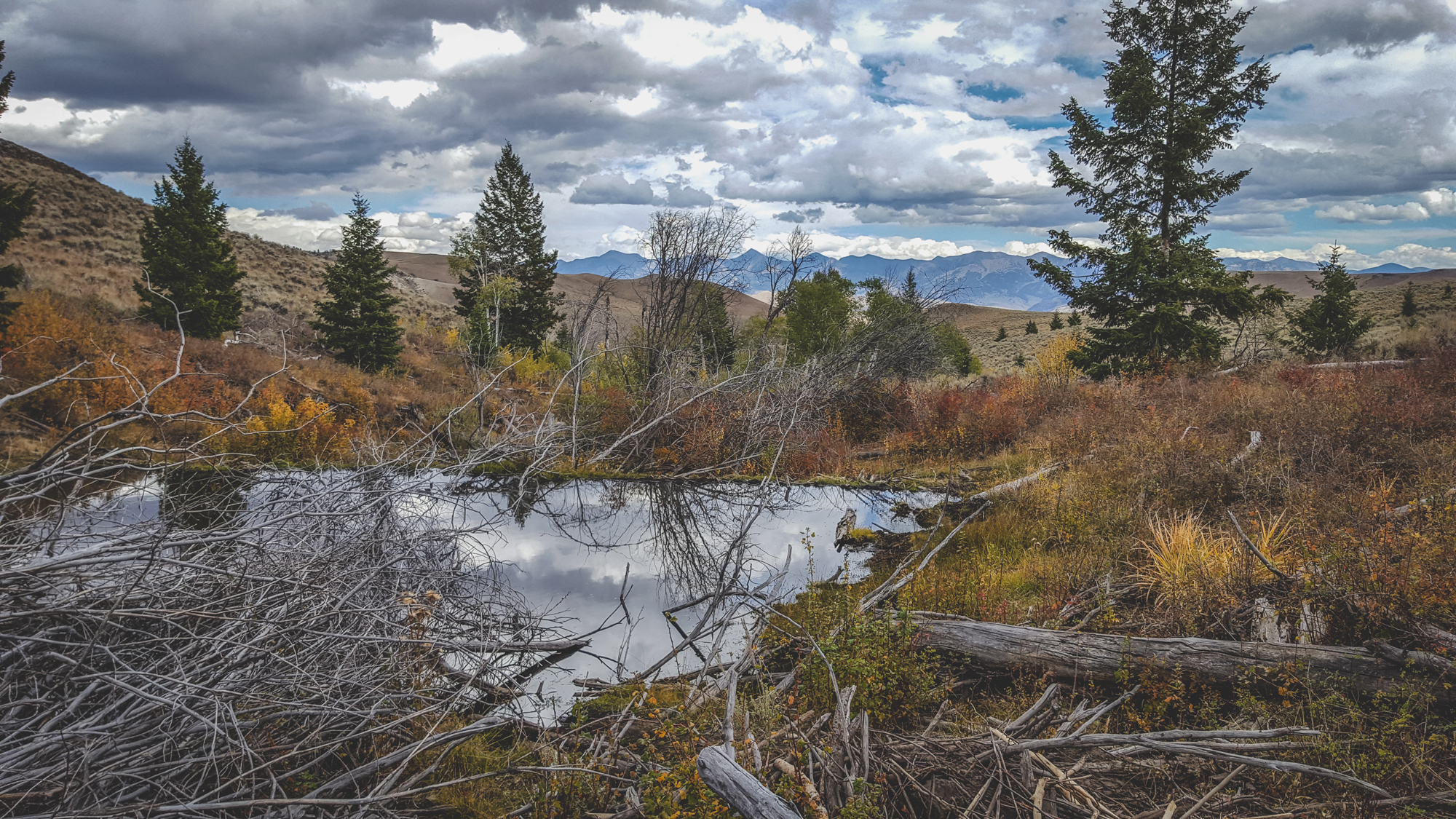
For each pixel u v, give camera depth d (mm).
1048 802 3350
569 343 23281
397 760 3738
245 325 24797
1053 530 8141
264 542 4434
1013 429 14664
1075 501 8508
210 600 3754
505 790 3883
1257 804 3283
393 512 6098
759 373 16719
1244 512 7148
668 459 15289
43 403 10914
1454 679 3625
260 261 47250
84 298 22469
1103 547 7078
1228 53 16875
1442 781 3096
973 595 6070
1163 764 3600
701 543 10211
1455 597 3914
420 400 19125
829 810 3242
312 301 40969
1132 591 6086
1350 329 23266
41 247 32531
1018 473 11906
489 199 34375
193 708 3156
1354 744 3393
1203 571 5312
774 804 2723
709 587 8195
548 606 7508
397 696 4059
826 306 27953
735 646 6293
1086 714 4129
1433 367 11992
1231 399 11633
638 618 7191
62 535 3617
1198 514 7242
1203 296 16703
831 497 12773
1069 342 20766
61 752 2799
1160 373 15742
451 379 23500
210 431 11070
